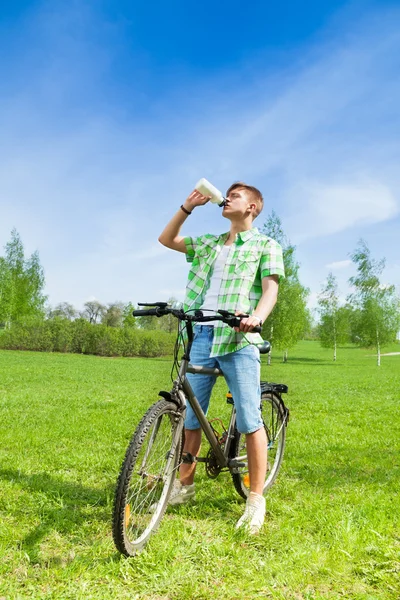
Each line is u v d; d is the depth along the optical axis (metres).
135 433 2.59
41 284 56.00
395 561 2.63
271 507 3.55
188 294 3.38
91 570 2.51
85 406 9.09
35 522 3.20
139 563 2.56
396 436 6.74
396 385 16.05
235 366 3.18
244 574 2.50
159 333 42.22
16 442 5.64
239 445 3.61
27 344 38.84
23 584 2.39
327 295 48.78
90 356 37.41
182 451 3.16
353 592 2.37
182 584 2.39
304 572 2.54
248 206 3.32
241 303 3.18
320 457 5.37
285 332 37.75
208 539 2.94
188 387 3.05
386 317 43.56
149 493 2.84
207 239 3.45
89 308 78.88
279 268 3.21
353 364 39.16
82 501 3.62
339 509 3.40
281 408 4.01
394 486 4.17
